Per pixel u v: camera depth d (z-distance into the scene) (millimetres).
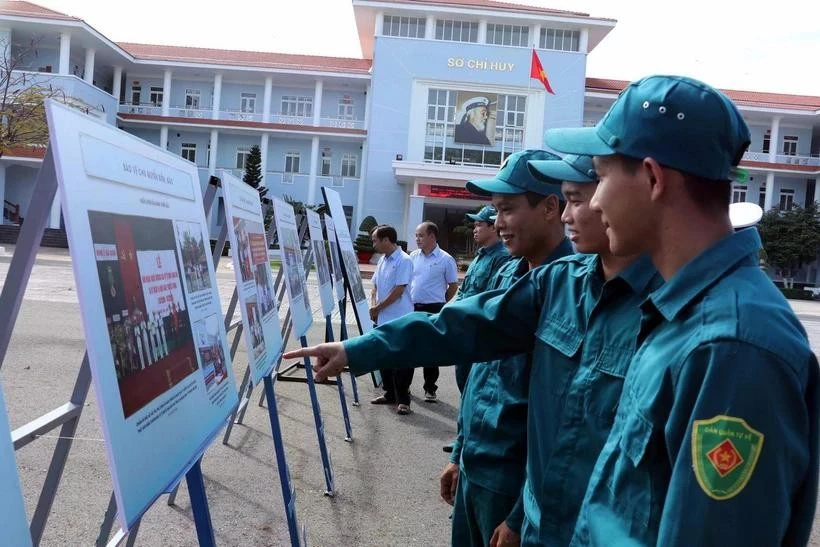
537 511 1704
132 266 1485
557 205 2570
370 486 4359
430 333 2004
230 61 37219
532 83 36812
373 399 6711
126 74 38438
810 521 1104
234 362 7758
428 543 3592
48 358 7145
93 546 3143
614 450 1323
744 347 1051
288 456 4762
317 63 39625
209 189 2820
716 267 1200
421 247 7098
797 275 40219
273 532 3520
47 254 24062
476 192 2766
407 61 37000
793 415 1040
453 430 5832
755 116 39562
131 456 1312
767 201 39469
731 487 1012
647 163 1261
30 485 3783
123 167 1527
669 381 1163
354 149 39219
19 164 32625
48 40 33375
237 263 2568
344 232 6449
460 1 37812
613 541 1241
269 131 37906
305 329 4164
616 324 1627
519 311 1984
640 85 1324
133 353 1413
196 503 1720
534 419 1802
